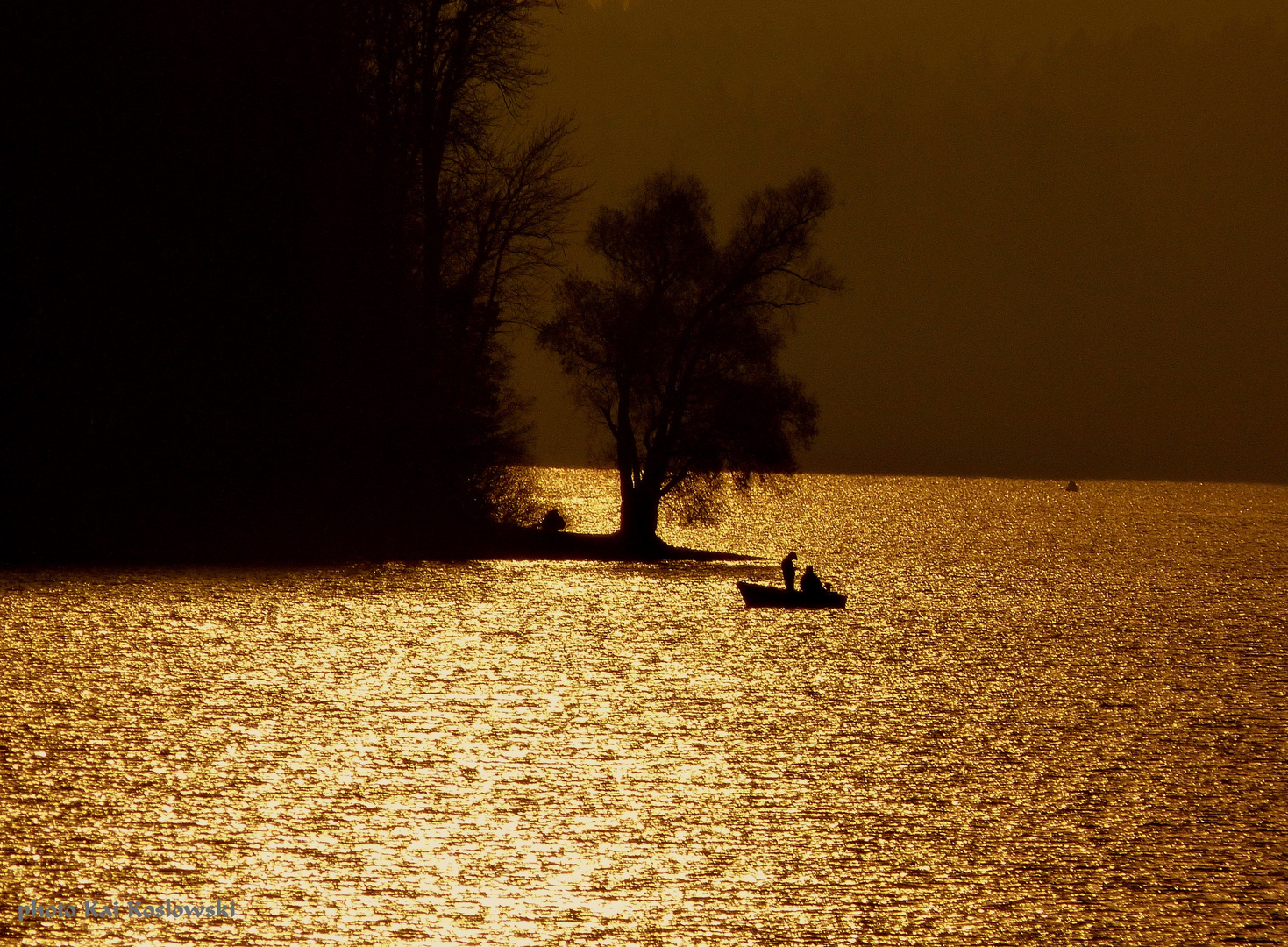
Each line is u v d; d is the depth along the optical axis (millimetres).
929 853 83188
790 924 71688
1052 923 72438
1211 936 71125
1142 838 86812
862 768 103375
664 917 72188
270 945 66938
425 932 69188
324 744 104625
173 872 75750
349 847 80750
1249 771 104875
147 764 96125
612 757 104625
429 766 99188
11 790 88500
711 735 113500
